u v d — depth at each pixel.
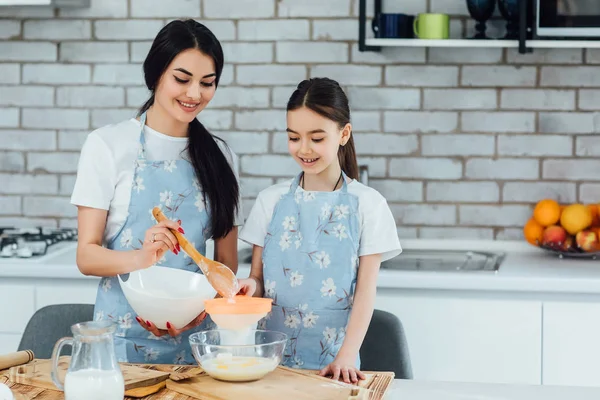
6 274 3.29
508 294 3.17
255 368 1.88
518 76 3.72
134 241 2.41
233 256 2.55
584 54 3.69
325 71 3.80
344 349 2.19
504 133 3.74
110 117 3.91
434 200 3.80
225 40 3.83
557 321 3.15
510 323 3.17
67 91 3.91
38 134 3.94
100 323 1.66
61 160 3.94
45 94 3.92
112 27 3.86
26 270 3.28
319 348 2.40
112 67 3.88
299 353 2.40
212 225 2.47
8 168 3.96
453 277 3.15
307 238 2.41
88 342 1.62
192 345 1.93
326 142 2.30
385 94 3.78
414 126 3.78
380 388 1.91
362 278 2.38
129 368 1.98
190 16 3.84
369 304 2.32
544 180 3.74
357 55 3.78
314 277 2.39
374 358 2.67
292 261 2.41
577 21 3.38
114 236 2.43
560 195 3.74
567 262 3.46
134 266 2.21
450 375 3.21
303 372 2.00
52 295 3.33
